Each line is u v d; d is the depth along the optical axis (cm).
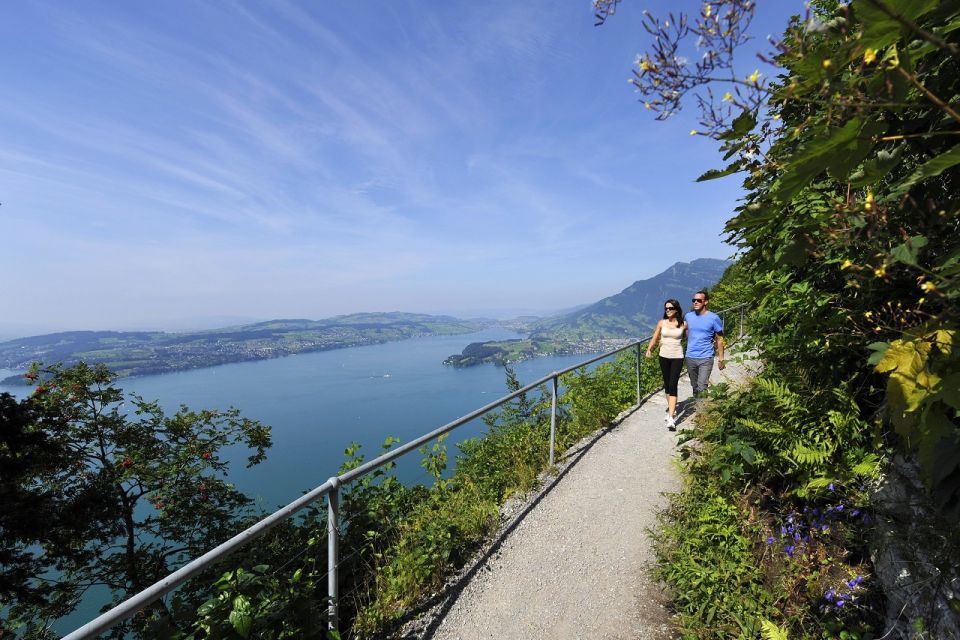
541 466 578
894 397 136
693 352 639
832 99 92
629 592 345
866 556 262
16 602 1064
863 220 125
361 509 462
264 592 300
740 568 309
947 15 87
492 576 377
